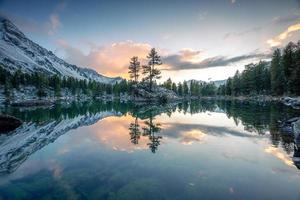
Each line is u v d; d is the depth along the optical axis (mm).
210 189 6871
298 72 53562
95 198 6336
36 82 112062
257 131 16625
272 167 8898
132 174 8172
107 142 14008
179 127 19891
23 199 6363
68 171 8633
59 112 39312
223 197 6375
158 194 6535
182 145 12867
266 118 23312
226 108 40938
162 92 76625
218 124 21219
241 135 15531
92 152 11523
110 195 6504
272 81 72188
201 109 40438
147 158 10266
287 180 7617
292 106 38219
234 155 10641
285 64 64062
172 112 35094
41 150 12297
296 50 61562
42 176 8195
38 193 6746
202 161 9750
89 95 141375
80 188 7008
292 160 9781
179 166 9078
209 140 14188
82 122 24969
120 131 18344
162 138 15055
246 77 98000
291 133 15320
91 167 9070
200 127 19672
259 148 11844
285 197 6410
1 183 7602
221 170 8578
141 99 66312
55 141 14758
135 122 24016
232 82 115625
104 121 25344
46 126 22078
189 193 6594
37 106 58969
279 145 12359
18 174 8477
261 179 7676
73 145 13359
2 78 105312
